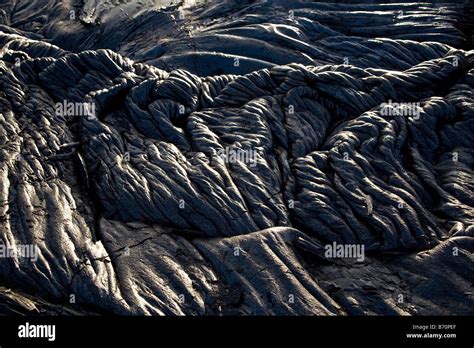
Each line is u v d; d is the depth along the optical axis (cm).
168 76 868
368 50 1007
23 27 1209
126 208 682
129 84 838
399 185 721
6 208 657
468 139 804
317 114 841
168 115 807
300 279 616
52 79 855
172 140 774
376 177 733
